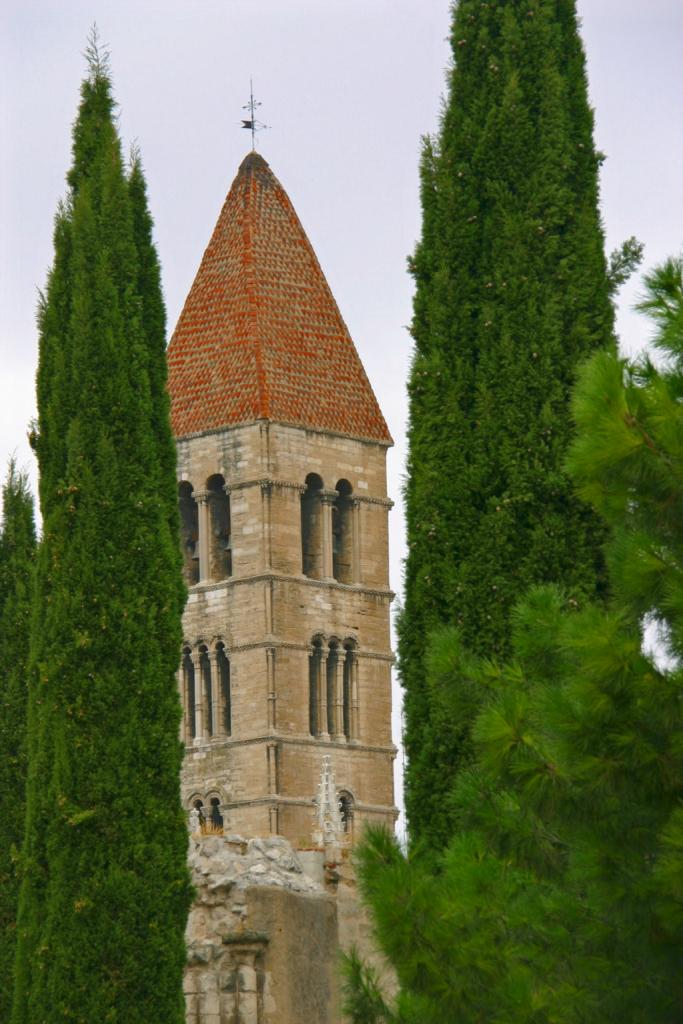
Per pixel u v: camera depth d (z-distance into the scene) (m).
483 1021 99.12
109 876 143.38
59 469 151.12
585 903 99.25
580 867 95.75
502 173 140.25
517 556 132.50
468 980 99.06
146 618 148.25
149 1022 142.00
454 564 134.00
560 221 138.62
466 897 100.62
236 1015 148.75
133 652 147.38
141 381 152.88
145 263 157.62
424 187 142.38
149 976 142.50
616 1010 96.12
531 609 103.06
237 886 153.00
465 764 130.38
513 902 100.94
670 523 94.88
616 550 94.56
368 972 108.06
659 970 95.88
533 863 100.88
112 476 150.00
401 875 101.00
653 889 93.62
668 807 93.50
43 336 154.75
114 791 144.88
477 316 138.12
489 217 139.62
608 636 92.81
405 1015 103.62
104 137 158.50
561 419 133.88
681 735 92.25
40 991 142.62
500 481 134.25
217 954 150.62
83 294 153.62
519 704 96.75
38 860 145.50
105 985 142.00
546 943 99.31
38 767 146.75
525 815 100.81
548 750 95.38
